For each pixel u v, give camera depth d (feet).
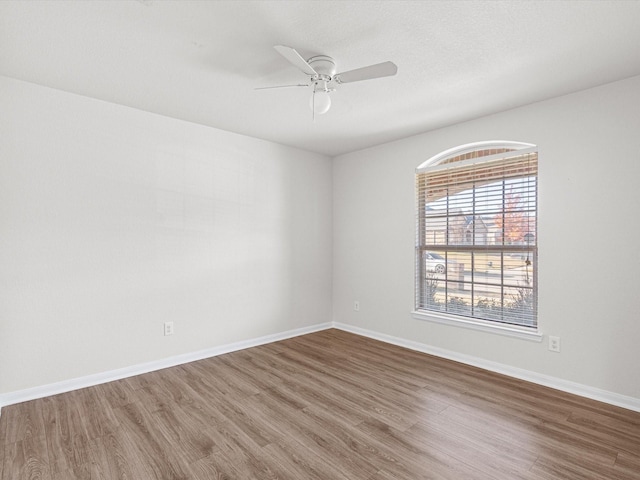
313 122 11.19
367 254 14.19
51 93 8.78
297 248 14.37
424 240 12.53
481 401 8.53
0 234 8.15
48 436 7.00
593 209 8.64
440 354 11.80
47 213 8.75
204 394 8.93
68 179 9.05
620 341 8.25
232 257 12.34
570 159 9.00
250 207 12.84
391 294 13.33
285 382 9.68
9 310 8.29
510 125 10.07
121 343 9.93
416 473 5.94
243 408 8.20
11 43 6.75
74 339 9.17
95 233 9.47
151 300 10.48
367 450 6.59
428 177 12.39
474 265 11.15
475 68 7.70
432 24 6.16
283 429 7.30
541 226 9.51
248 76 8.15
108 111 9.65
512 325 10.25
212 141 11.77
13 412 7.93
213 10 5.78
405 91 8.85
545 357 9.44
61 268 8.96
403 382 9.68
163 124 10.68
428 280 12.44
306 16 5.95
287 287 14.02
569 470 5.98
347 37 6.57
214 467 6.12
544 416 7.79
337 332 14.90
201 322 11.57
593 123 8.62
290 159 14.07
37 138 8.60
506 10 5.77
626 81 8.16
